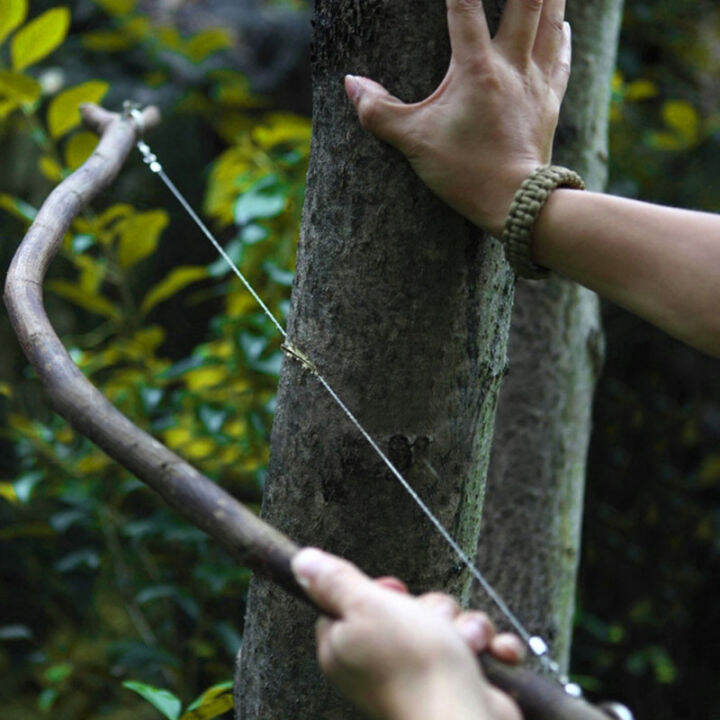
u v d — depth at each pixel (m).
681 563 3.52
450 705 0.66
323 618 0.76
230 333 2.20
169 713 1.31
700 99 4.02
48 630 3.19
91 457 2.30
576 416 2.00
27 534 2.47
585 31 1.91
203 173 4.04
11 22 1.94
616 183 3.40
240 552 0.80
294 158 2.24
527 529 1.95
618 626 3.22
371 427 1.06
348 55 1.04
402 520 1.07
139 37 3.28
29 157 3.65
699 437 3.70
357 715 1.10
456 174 1.01
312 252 1.08
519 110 1.01
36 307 1.02
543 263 1.02
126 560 2.57
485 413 1.12
